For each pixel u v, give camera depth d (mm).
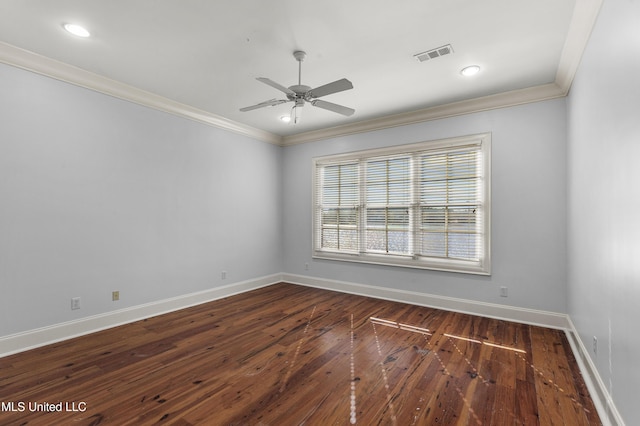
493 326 3363
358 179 4797
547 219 3363
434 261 4051
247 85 3412
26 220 2777
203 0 2059
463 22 2281
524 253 3479
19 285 2732
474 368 2445
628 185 1501
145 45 2615
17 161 2727
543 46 2582
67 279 3025
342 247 4965
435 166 4094
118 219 3412
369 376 2328
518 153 3520
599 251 2008
